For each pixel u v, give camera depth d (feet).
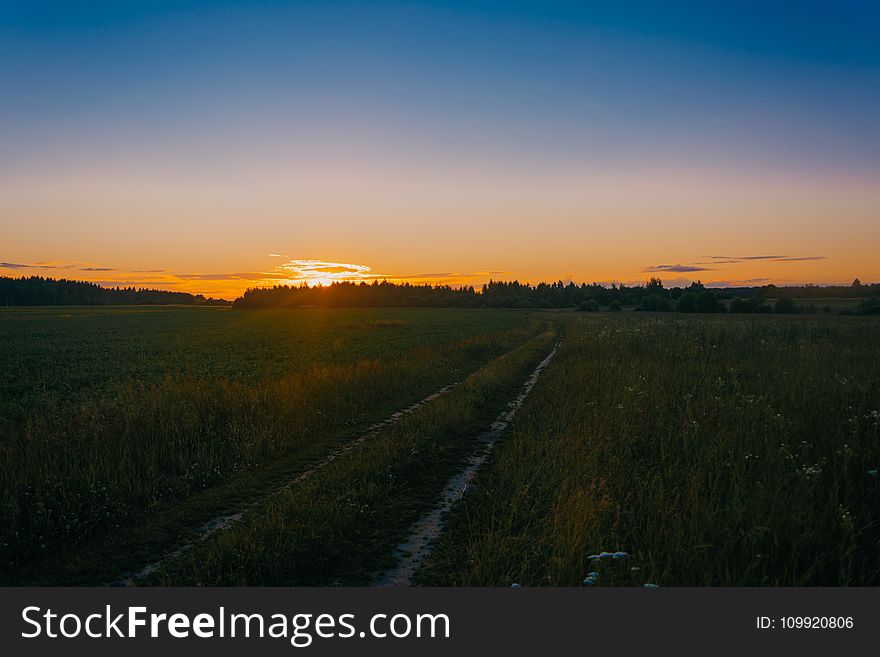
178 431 31.17
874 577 15.42
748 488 20.38
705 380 41.24
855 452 22.77
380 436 34.17
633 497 20.81
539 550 17.42
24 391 59.88
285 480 27.07
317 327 203.31
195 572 17.11
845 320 161.99
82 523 21.03
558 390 45.93
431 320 264.93
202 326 226.38
